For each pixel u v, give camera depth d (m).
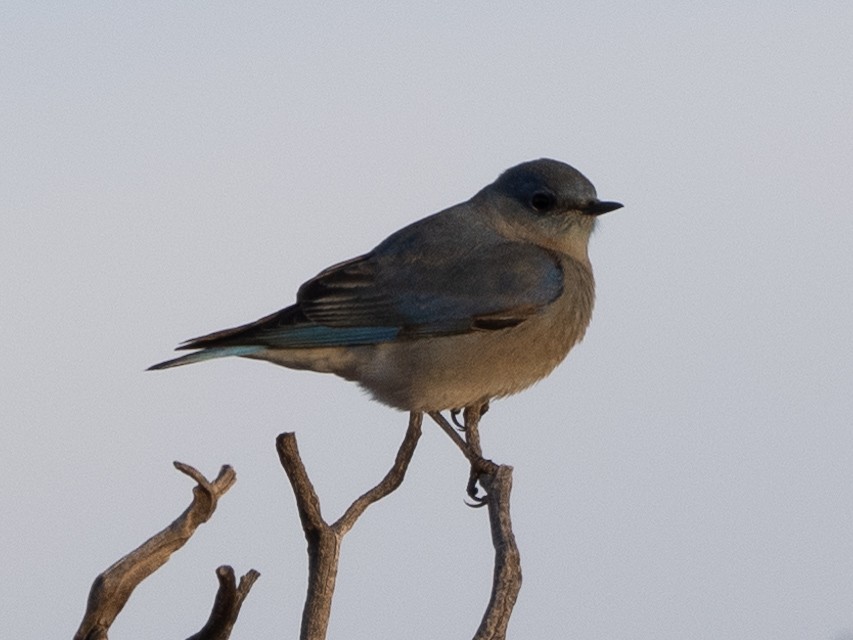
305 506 7.52
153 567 6.88
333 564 7.62
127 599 6.84
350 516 8.30
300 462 7.47
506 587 7.93
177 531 6.88
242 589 6.93
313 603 7.57
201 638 7.00
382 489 8.41
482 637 7.70
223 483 6.98
